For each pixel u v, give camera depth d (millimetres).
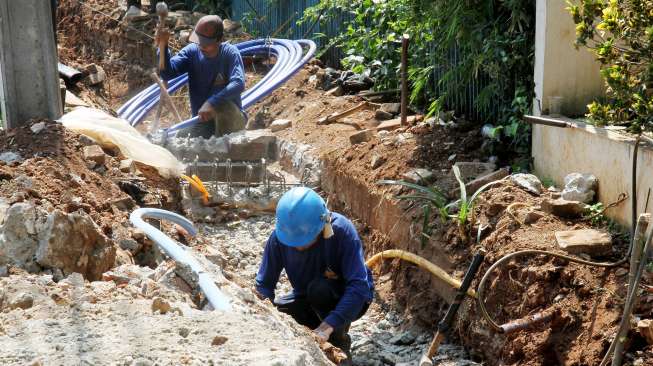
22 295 4086
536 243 6379
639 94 6250
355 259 6070
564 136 7523
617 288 5691
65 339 3545
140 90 15180
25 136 7238
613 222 6625
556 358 5727
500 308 6371
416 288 7500
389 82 11859
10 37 7559
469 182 7961
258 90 11586
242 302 4473
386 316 7562
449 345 6855
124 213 6422
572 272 5941
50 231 4797
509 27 8891
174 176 8188
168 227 6684
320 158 9961
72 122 7941
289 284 8023
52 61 7734
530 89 8555
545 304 5969
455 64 9945
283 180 9852
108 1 17328
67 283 4387
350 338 6742
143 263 5941
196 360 3268
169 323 3734
